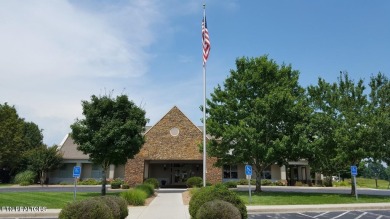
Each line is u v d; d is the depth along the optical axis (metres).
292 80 27.19
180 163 39.69
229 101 26.88
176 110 36.94
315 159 27.30
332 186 42.31
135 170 34.97
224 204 10.52
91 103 23.11
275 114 25.56
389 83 25.80
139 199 18.94
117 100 23.25
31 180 40.06
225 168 41.78
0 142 42.75
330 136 25.47
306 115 26.22
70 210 9.37
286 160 28.36
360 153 23.34
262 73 26.80
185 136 36.06
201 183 33.59
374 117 23.66
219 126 26.62
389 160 24.31
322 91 27.03
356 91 25.55
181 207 18.16
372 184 57.50
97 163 23.14
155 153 35.56
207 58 23.42
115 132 22.05
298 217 15.80
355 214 16.81
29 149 50.22
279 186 39.78
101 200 10.46
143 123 23.92
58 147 43.97
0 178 46.28
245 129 24.62
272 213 17.20
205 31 23.55
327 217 15.80
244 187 36.06
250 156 26.62
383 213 17.19
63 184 40.34
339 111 25.88
